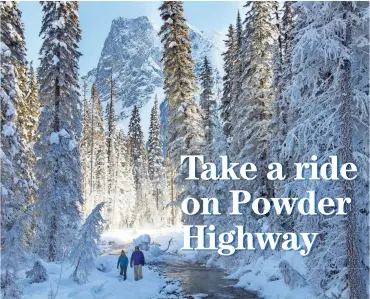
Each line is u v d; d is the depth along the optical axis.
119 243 40.22
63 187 23.97
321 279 12.23
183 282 19.67
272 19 26.33
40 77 24.80
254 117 26.33
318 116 11.63
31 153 28.94
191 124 29.19
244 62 27.89
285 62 24.16
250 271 19.83
